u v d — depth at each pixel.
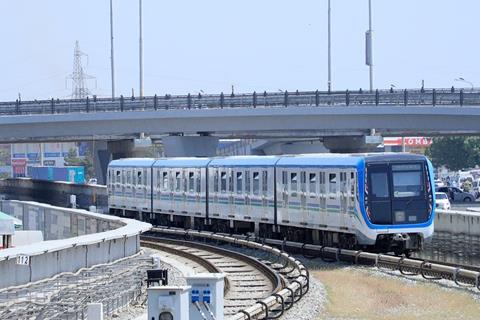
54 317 56.25
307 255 100.06
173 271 88.00
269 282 79.88
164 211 138.25
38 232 95.38
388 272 81.75
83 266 66.19
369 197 91.00
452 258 94.69
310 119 191.62
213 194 123.38
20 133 197.75
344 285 75.56
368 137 191.88
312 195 99.56
